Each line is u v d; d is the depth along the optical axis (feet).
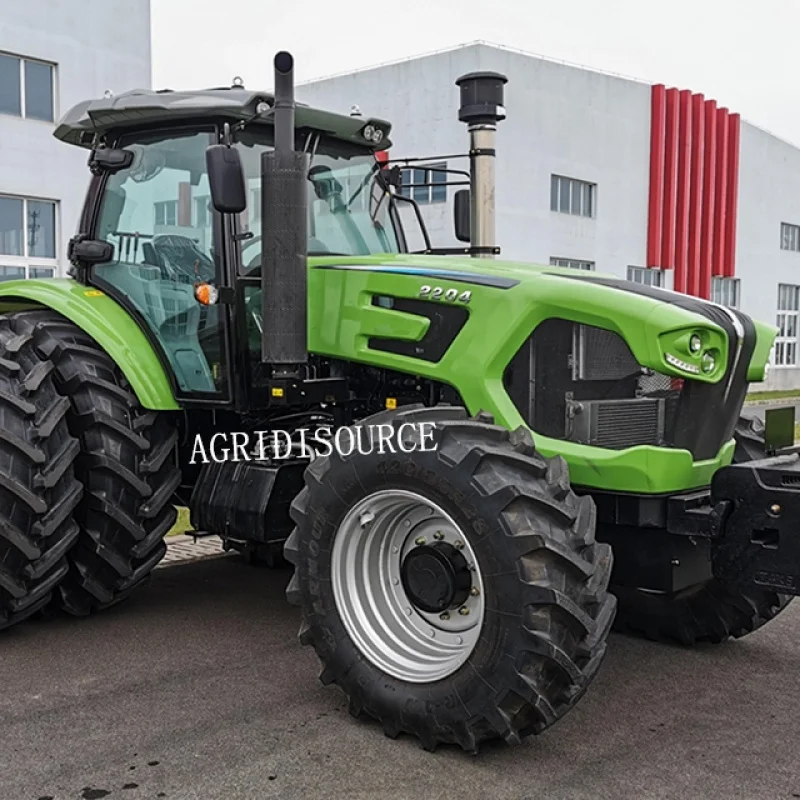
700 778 9.78
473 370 11.71
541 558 9.59
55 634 14.20
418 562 10.84
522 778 9.73
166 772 9.78
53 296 15.25
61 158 52.90
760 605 13.55
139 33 55.62
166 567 18.33
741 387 11.87
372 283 12.67
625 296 11.17
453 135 67.82
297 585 11.44
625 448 11.23
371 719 11.10
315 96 74.38
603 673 12.87
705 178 87.35
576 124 76.43
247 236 13.62
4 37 50.24
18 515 13.34
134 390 14.39
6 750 10.27
